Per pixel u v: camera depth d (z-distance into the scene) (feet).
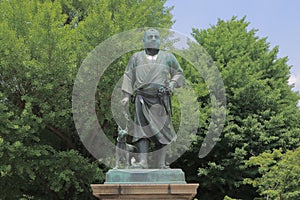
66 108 47.67
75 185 48.91
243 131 63.00
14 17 48.34
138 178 24.81
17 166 46.16
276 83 74.18
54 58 45.80
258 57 78.28
